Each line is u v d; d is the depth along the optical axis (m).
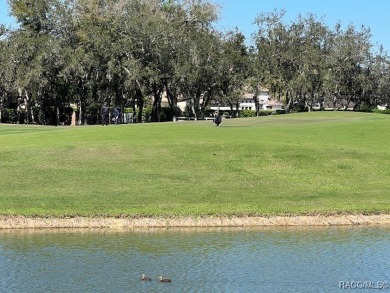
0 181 32.91
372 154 39.81
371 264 20.88
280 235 25.36
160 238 24.55
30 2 82.81
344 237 25.08
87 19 81.69
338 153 39.53
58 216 27.03
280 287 18.31
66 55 79.25
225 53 89.50
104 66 80.50
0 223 26.30
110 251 22.39
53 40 81.06
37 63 78.56
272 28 99.38
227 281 18.83
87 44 80.19
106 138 42.84
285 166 37.00
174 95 98.44
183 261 21.09
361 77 103.88
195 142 40.72
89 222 26.75
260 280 18.95
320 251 22.56
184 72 82.38
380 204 30.17
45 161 36.44
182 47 84.00
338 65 101.75
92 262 20.91
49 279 18.91
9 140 43.53
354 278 19.30
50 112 91.44
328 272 19.89
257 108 100.81
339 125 51.12
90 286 18.31
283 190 33.16
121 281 18.80
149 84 85.56
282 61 98.62
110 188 32.06
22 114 93.19
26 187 32.06
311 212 28.61
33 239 24.25
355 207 29.45
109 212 27.59
